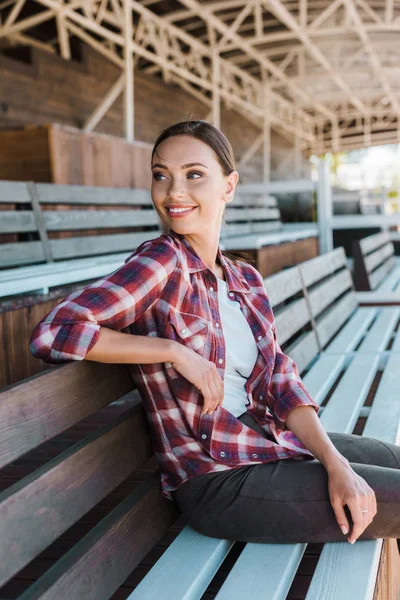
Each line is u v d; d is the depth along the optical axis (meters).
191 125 1.82
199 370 1.65
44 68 9.47
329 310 4.64
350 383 3.37
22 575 1.91
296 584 1.75
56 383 1.49
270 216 8.68
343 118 20.98
